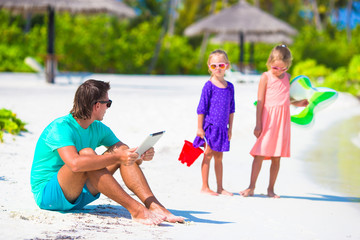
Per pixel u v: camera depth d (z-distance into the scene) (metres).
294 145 10.73
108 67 37.28
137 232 3.95
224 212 5.08
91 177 4.21
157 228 4.16
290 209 5.42
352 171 8.07
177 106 13.55
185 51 41.62
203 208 5.19
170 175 6.82
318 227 4.68
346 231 4.58
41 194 4.33
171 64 40.62
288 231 4.45
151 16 56.00
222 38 35.00
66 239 3.58
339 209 5.54
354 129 13.73
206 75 41.53
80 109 4.27
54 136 4.17
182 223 4.45
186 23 57.78
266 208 5.40
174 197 5.63
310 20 63.47
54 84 20.64
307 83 6.35
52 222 4.02
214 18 28.33
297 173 7.77
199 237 3.99
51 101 13.29
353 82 27.69
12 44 33.00
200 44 57.59
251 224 4.62
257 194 6.18
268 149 6.00
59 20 33.97
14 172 5.99
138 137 9.22
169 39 41.25
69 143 4.14
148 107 13.04
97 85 4.30
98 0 20.33
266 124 6.05
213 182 6.73
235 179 7.05
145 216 4.27
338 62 39.62
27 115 10.66
